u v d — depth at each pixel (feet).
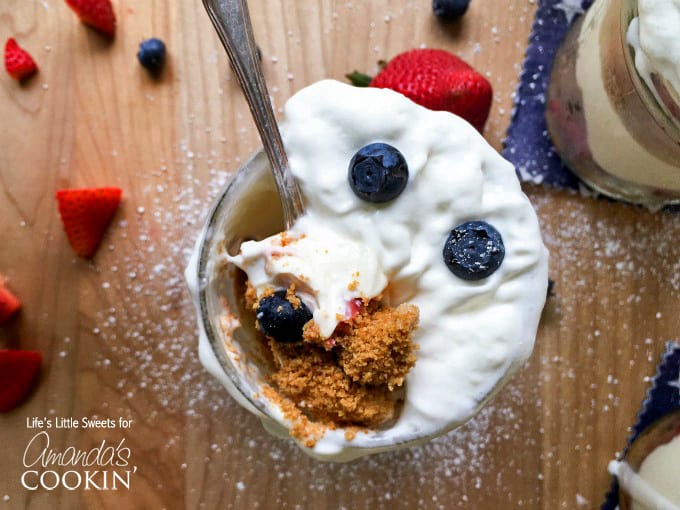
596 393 0.86
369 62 0.86
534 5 0.86
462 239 0.62
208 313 0.66
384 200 0.61
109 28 0.85
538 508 0.86
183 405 0.86
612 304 0.86
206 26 0.85
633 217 0.86
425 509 0.86
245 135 0.85
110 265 0.86
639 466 0.84
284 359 0.65
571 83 0.80
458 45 0.86
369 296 0.61
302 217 0.64
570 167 0.86
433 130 0.62
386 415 0.66
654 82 0.66
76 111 0.86
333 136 0.62
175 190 0.86
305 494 0.86
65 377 0.86
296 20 0.86
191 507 0.86
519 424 0.86
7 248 0.86
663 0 0.63
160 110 0.86
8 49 0.84
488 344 0.63
